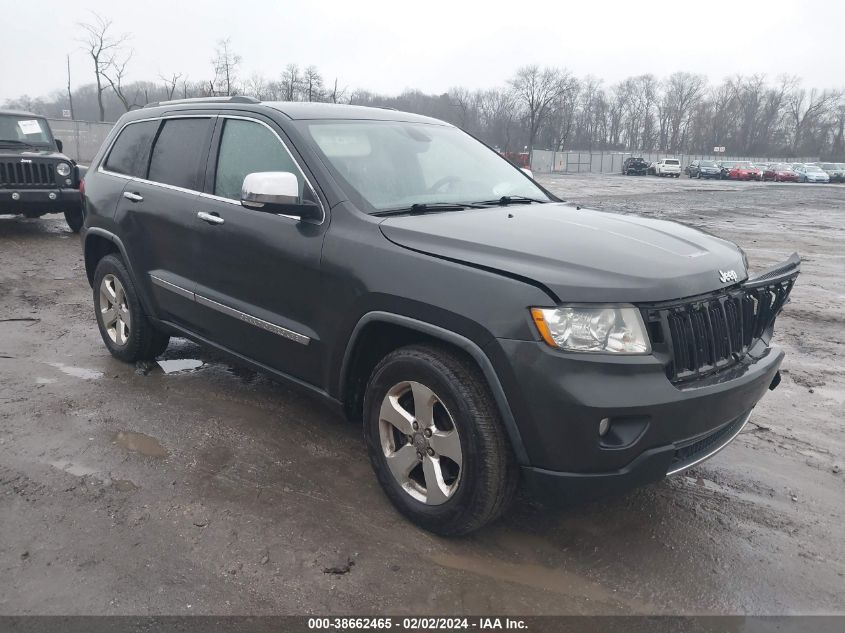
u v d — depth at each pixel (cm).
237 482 354
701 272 295
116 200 486
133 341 497
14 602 262
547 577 290
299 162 362
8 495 334
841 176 6022
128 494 339
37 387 469
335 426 422
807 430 447
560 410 263
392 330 323
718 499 357
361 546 304
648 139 11606
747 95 10962
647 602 278
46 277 815
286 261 353
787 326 709
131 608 262
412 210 349
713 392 280
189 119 448
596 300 266
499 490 285
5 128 1118
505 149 8031
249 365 402
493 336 272
